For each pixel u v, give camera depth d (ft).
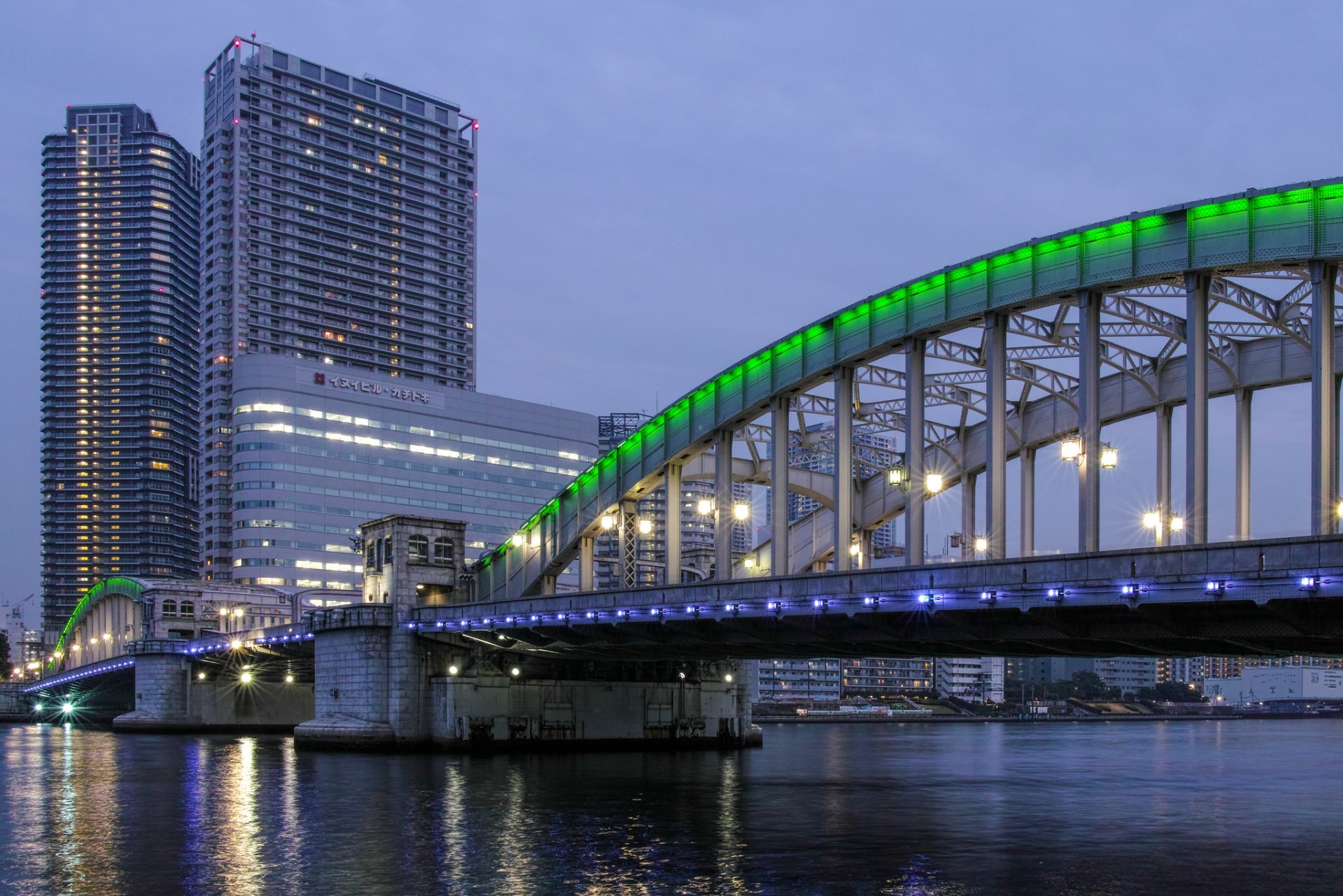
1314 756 355.97
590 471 306.55
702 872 130.11
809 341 247.29
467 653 290.56
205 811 182.39
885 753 353.72
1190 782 244.83
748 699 336.08
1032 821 171.73
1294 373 203.72
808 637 192.44
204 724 461.78
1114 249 198.29
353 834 157.58
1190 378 184.96
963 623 165.07
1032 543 246.27
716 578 264.31
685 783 220.02
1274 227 180.96
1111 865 134.31
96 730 514.68
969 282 218.79
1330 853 143.33
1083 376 200.34
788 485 258.37
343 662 304.50
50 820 173.88
